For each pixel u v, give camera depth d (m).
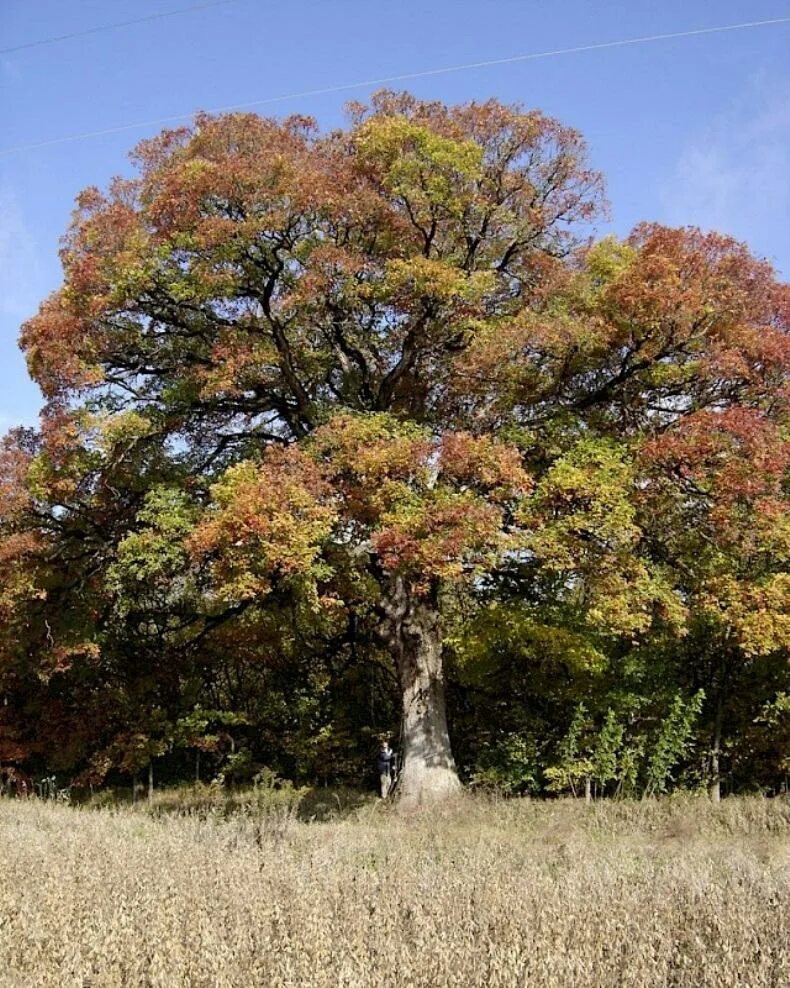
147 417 18.34
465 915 6.81
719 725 18.33
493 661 20.12
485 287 16.95
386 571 15.20
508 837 12.39
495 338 16.11
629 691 18.58
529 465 17.30
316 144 18.53
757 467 14.85
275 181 16.73
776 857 10.37
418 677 18.00
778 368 16.19
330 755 23.45
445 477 15.51
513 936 6.25
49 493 17.22
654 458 15.55
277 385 18.75
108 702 22.09
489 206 18.05
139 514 16.84
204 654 23.33
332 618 19.86
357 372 19.31
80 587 19.41
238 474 15.09
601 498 14.88
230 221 16.41
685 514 16.98
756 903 7.22
